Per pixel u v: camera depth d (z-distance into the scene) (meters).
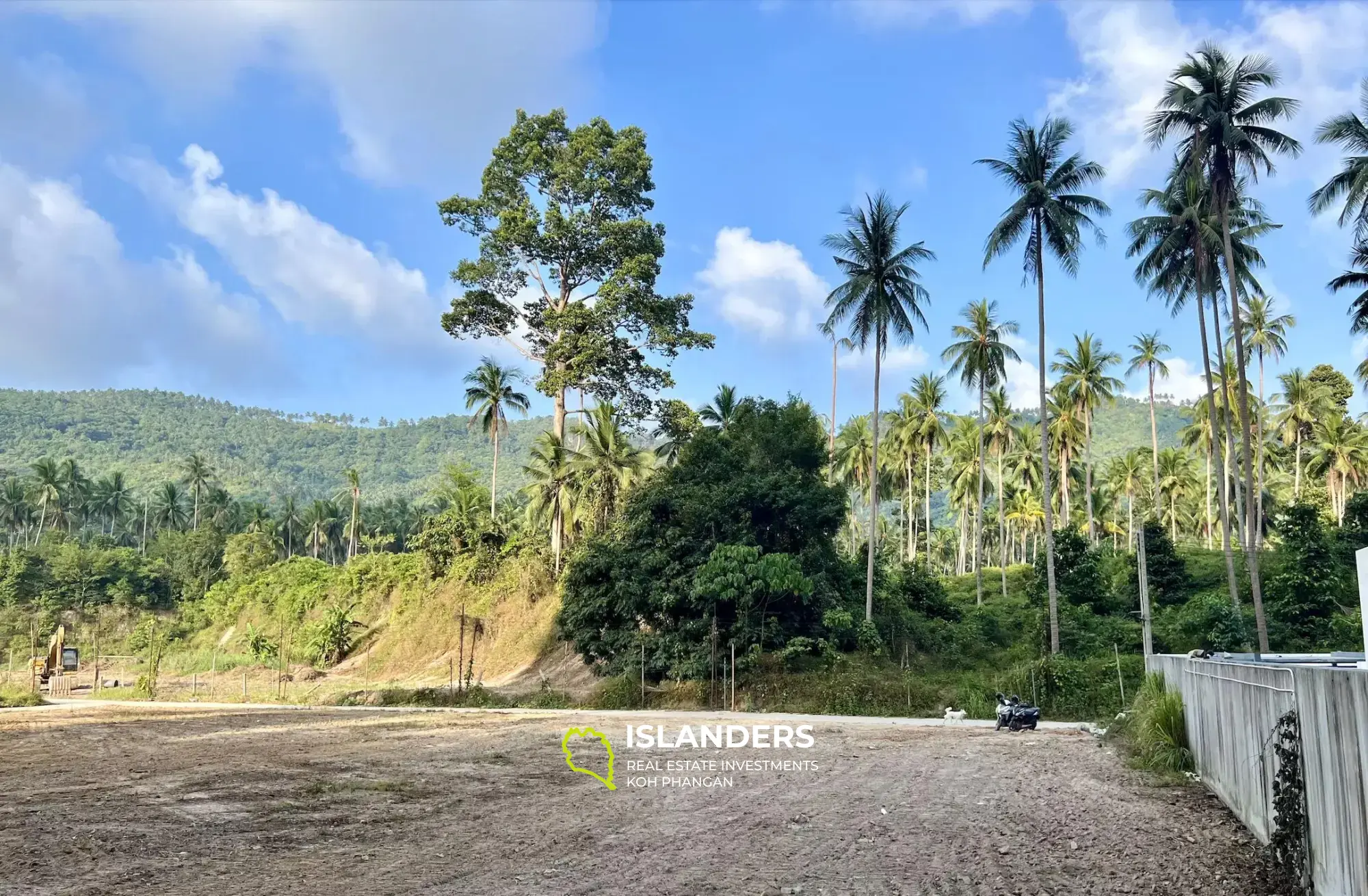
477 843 10.36
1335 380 74.81
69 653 46.69
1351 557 42.62
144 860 9.17
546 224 48.94
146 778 14.79
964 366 50.78
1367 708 6.15
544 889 8.36
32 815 11.45
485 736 21.92
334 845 10.12
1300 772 7.86
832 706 30.75
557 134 49.84
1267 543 62.66
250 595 71.56
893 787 14.59
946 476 87.38
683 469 39.03
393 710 31.55
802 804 13.05
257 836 10.52
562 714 29.31
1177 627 37.94
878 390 41.56
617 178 49.50
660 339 47.97
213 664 56.03
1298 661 17.75
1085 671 31.16
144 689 41.91
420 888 8.33
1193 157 34.66
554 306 50.97
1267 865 8.87
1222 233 36.47
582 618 35.94
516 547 52.62
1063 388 65.25
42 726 24.52
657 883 8.62
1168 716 16.33
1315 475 69.38
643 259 46.88
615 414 49.84
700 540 36.25
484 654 47.81
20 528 117.50
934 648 41.94
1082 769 16.22
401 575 59.50
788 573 32.91
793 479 38.91
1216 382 61.84
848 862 9.48
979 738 21.91
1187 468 79.12
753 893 8.30
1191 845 9.98
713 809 12.61
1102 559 51.97
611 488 44.88
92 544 97.88
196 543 93.31
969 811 12.42
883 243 41.66
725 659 33.25
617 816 12.07
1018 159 38.50
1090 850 9.94
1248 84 34.75
